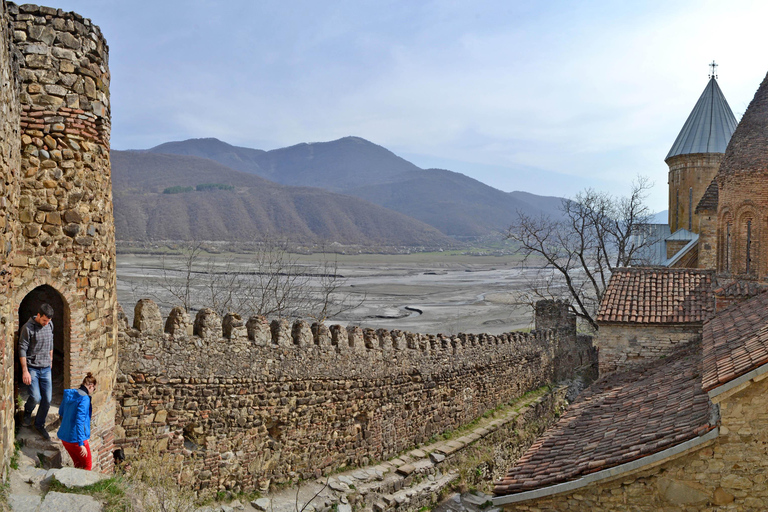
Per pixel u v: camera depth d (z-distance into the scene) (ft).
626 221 127.54
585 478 29.45
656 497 28.91
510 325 171.42
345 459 53.26
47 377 31.81
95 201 34.78
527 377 88.74
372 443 56.24
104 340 35.65
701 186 132.67
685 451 28.14
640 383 46.83
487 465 63.41
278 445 47.34
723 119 133.18
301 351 49.70
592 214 121.80
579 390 98.43
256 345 46.26
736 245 63.00
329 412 51.96
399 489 51.96
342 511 44.80
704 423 29.07
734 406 27.84
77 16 33.78
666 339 59.11
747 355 30.17
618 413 39.45
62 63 33.01
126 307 122.01
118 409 38.60
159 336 40.75
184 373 41.75
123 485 29.07
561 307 106.32
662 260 131.03
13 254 29.14
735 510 27.91
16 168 30.01
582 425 39.55
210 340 43.45
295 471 48.57
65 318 33.35
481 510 52.49
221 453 43.37
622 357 60.18
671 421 32.09
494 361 78.89
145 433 39.60
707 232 93.61
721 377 28.37
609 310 61.00
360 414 55.52
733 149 64.95
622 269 67.82
